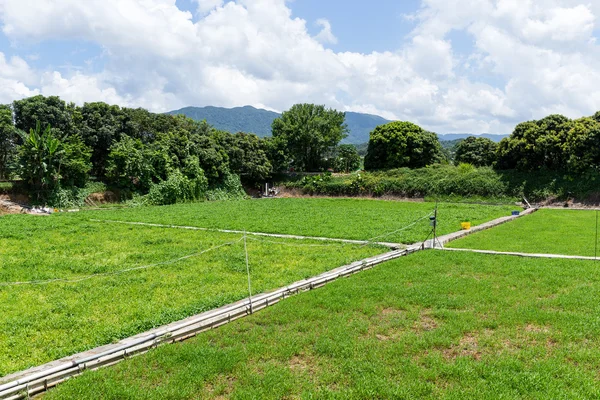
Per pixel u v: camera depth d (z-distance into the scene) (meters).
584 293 10.13
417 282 11.47
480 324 8.29
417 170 51.38
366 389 5.94
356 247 17.02
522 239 18.88
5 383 6.22
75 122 46.59
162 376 6.52
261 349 7.33
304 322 8.60
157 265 13.91
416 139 56.06
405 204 40.94
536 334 7.80
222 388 6.09
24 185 37.66
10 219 25.83
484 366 6.58
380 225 23.23
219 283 11.84
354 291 10.60
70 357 7.12
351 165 71.81
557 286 10.88
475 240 18.69
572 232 21.02
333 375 6.39
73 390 6.06
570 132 39.03
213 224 24.16
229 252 15.99
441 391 5.91
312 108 65.75
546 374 6.31
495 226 23.73
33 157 36.66
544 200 39.09
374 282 11.47
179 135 52.06
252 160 58.09
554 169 42.28
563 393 5.79
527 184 41.41
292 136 62.44
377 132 58.56
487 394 5.79
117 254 15.87
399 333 8.07
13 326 8.63
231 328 8.45
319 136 61.81
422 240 18.16
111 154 43.62
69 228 22.39
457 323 8.34
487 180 44.06
